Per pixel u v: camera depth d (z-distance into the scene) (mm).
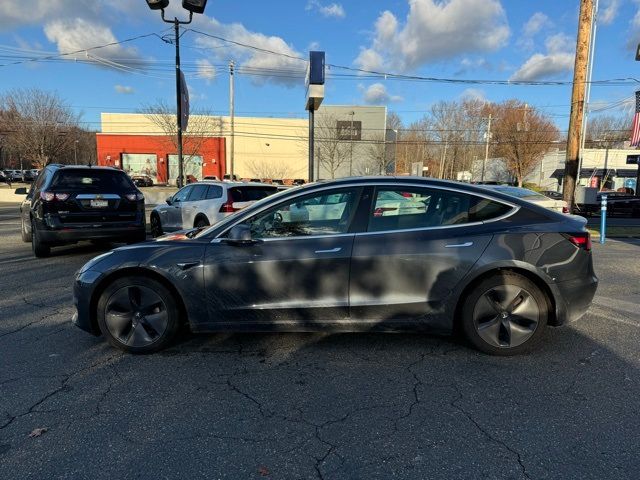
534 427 2943
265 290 3969
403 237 3947
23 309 5480
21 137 41406
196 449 2711
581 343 4367
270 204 4086
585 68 13336
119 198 8570
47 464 2561
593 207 24688
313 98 10820
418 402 3270
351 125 59875
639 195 25984
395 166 65188
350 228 4008
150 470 2518
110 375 3699
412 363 3920
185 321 4254
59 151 44844
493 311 4008
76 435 2852
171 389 3463
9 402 3254
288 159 63781
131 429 2920
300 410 3164
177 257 3998
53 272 7570
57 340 4465
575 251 3971
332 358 4031
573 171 13844
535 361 3957
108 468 2533
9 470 2504
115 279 4086
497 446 2738
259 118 62312
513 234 3936
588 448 2713
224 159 61344
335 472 2504
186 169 60312
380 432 2889
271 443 2775
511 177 62031
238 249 3980
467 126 60094
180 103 14875
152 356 4078
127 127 59906
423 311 3955
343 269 3920
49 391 3420
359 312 3965
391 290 3936
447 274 3902
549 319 4094
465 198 4070
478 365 3879
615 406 3203
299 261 3924
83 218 8297
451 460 2605
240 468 2539
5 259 8773
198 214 10453
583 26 13133
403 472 2502
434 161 66062
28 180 61312
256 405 3230
